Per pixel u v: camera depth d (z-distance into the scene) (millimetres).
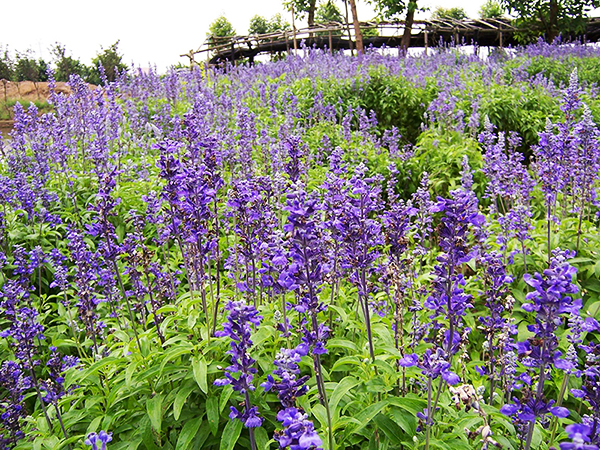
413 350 4586
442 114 13070
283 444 2215
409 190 11055
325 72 17562
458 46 25500
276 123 12664
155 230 8055
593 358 3557
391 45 40750
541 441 3887
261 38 33188
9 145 11648
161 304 5793
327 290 5516
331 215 4723
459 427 3773
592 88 18125
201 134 9102
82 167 10273
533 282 2721
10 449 4602
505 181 7754
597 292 6250
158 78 16969
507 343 4172
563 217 7566
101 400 4414
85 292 4949
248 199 4457
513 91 16562
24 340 4648
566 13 31906
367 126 12859
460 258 3207
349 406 4000
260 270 4273
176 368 4129
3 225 7414
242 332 2998
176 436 4141
